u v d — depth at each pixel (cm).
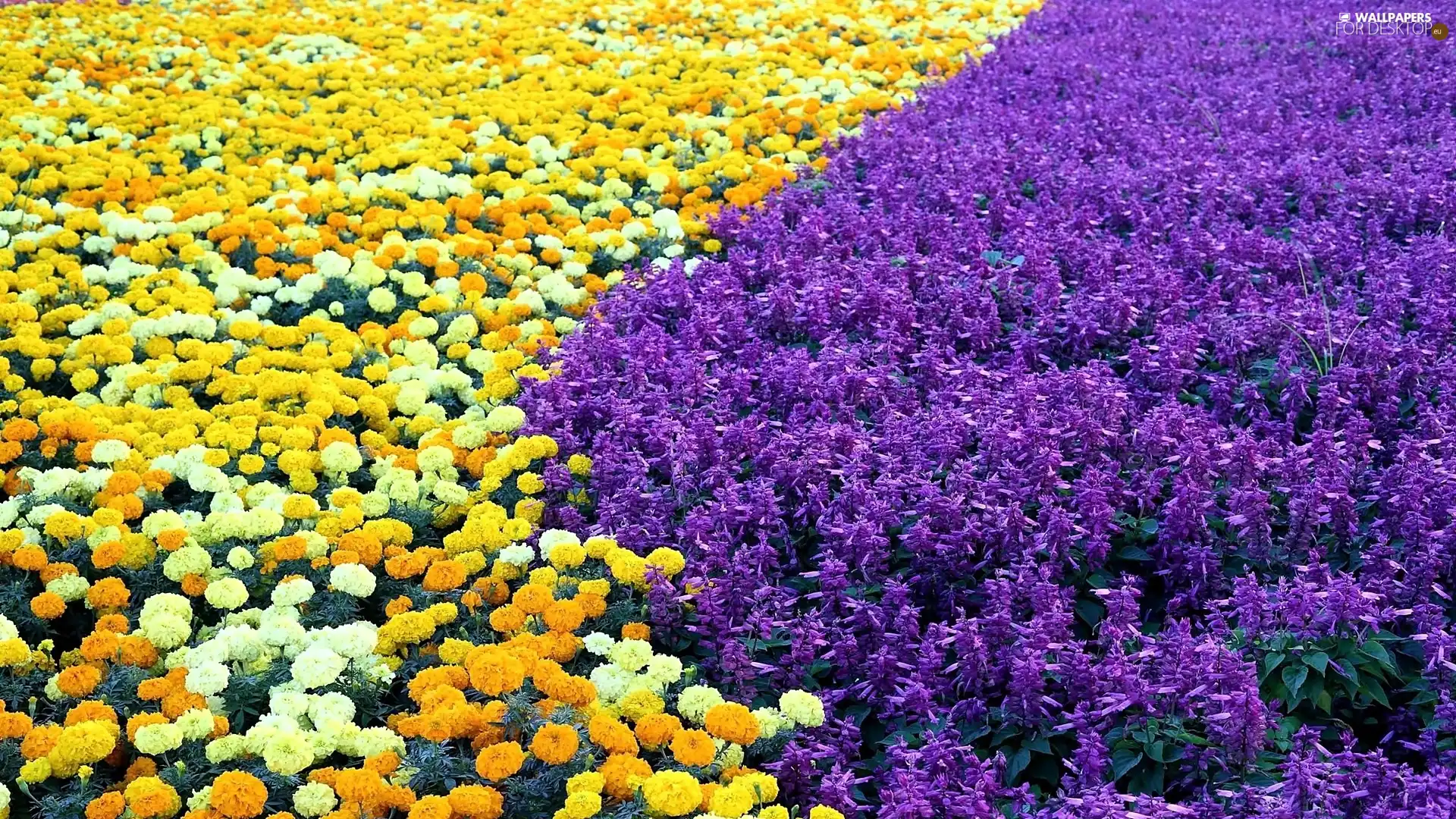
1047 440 585
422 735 436
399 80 1313
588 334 739
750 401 671
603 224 930
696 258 883
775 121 1133
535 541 575
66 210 937
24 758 439
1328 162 927
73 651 503
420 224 934
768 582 549
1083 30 1438
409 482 612
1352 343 670
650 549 563
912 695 462
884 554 532
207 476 608
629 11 1555
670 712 486
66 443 653
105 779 441
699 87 1225
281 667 490
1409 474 543
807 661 490
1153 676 462
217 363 738
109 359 740
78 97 1226
